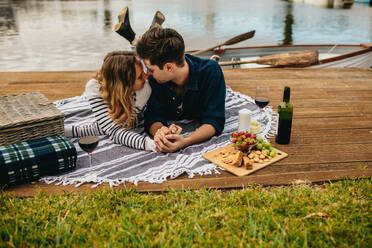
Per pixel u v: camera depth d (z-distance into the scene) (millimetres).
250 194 2148
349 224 1878
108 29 15219
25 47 11695
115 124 2824
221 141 2908
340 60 6070
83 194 2209
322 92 4117
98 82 2777
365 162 2561
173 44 2477
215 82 2838
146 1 29359
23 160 2207
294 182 2301
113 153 2719
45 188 2260
